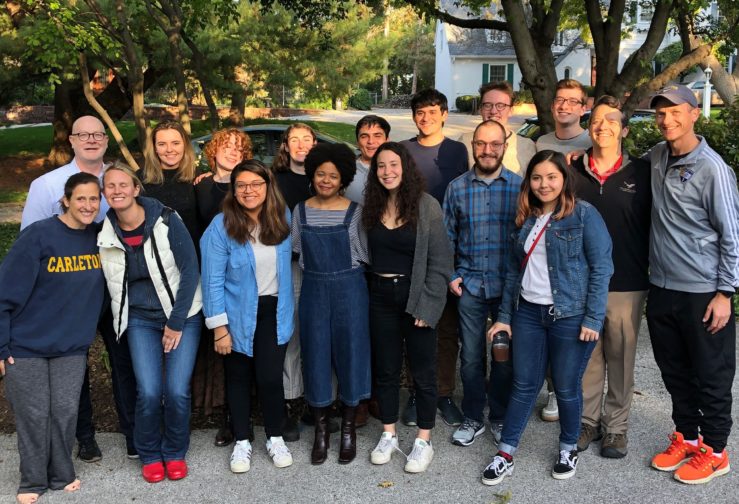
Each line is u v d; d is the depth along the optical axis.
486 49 36.72
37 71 11.70
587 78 33.19
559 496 3.36
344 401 3.71
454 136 21.19
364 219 3.56
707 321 3.30
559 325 3.41
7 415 4.32
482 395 3.97
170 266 3.47
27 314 3.33
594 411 3.80
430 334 3.63
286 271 3.63
